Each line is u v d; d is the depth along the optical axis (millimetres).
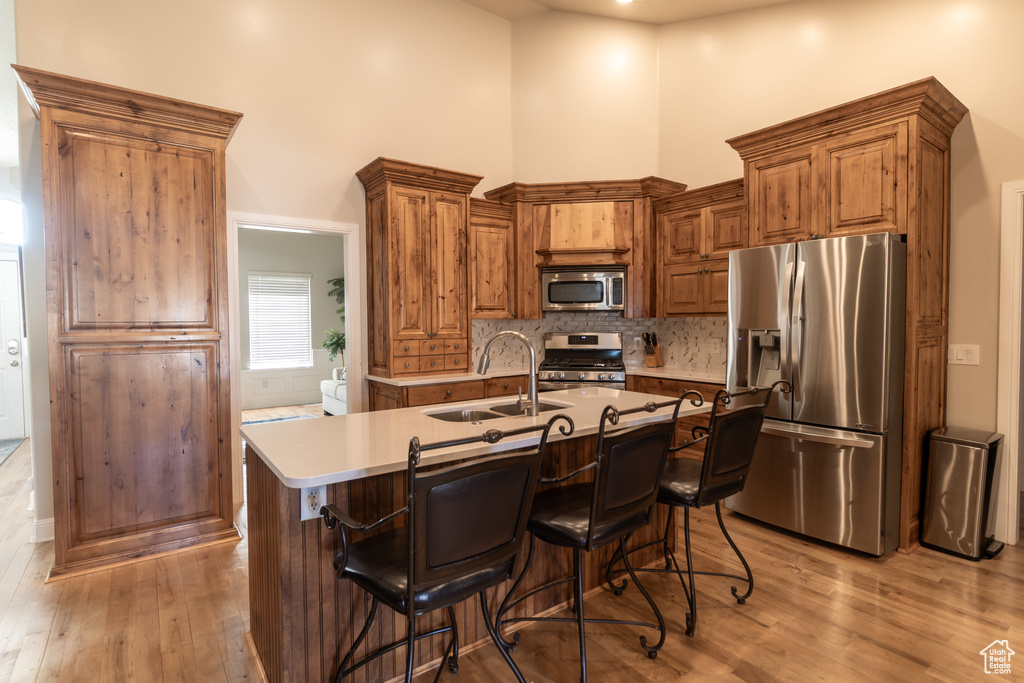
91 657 1948
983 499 2734
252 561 2002
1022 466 3654
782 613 2258
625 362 4980
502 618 2092
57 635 2088
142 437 2775
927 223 2904
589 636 2100
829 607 2305
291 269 8602
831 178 2988
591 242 4488
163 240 2799
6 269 5594
